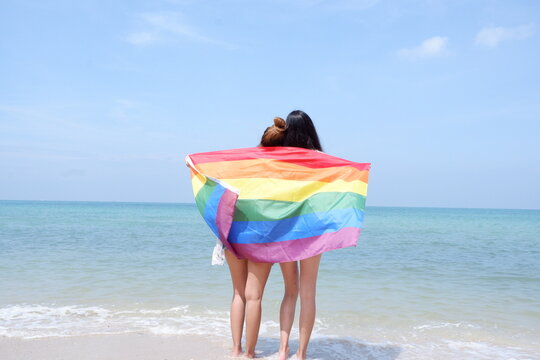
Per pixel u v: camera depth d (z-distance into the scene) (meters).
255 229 3.55
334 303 6.39
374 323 5.36
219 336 4.55
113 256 11.20
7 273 8.24
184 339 4.42
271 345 4.31
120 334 4.56
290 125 3.81
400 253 13.45
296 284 3.79
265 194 3.57
